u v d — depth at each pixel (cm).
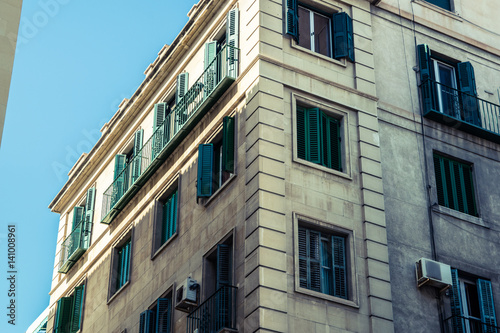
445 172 3020
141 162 3500
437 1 3425
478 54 3362
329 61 2978
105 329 3378
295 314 2489
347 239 2692
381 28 3183
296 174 2708
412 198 2878
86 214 3878
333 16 3089
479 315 2792
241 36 3036
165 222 3244
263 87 2809
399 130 2992
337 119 2908
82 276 3775
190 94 3216
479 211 3000
